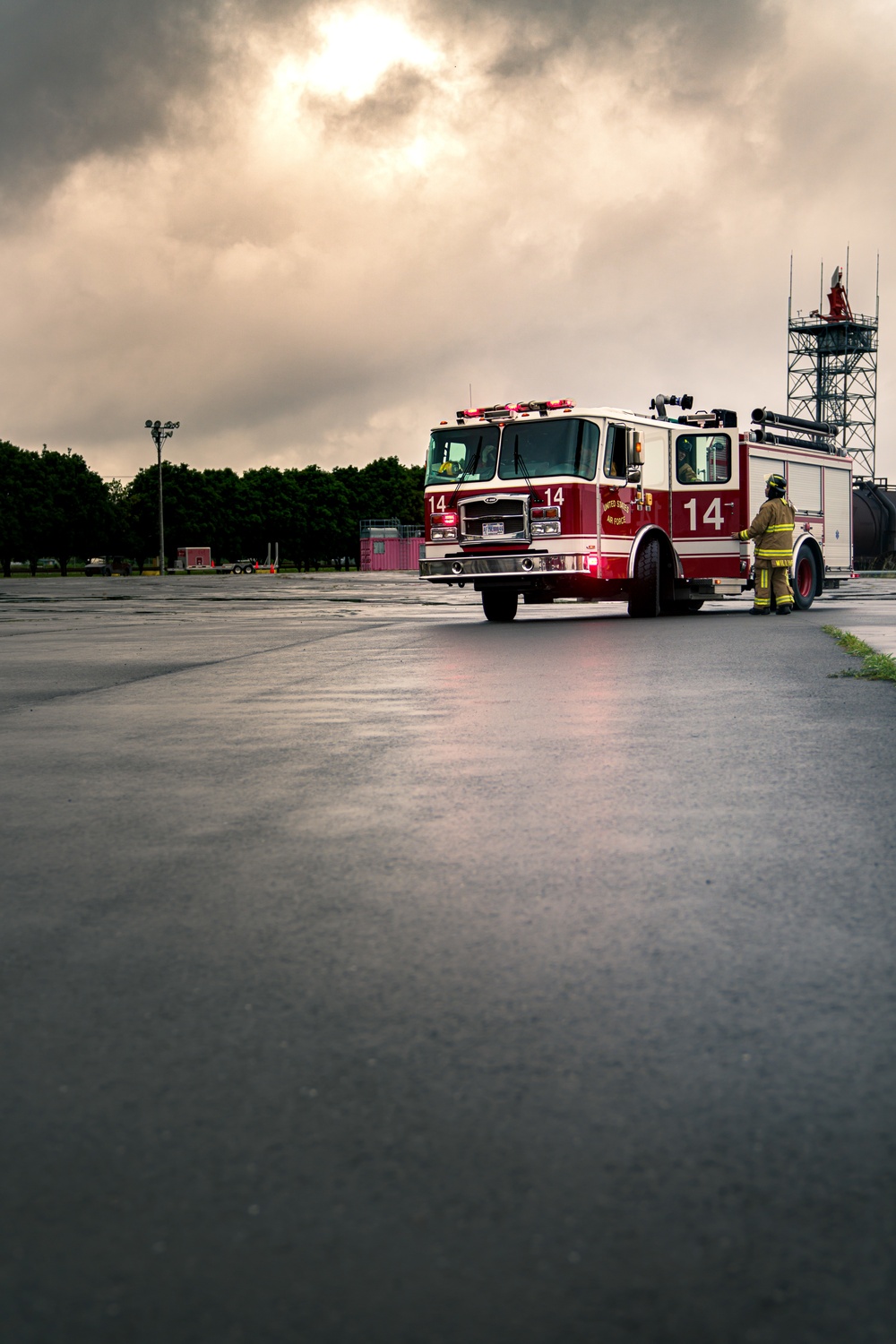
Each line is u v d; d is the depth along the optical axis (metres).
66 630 21.08
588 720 8.66
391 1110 2.70
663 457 21.33
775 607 21.45
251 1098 2.77
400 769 6.93
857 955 3.69
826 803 5.80
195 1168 2.45
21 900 4.43
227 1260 2.12
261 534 132.75
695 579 21.61
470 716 9.04
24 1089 2.85
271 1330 1.93
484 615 25.33
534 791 6.20
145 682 12.00
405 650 15.21
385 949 3.81
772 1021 3.19
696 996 3.36
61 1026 3.23
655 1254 2.13
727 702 9.52
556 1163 2.45
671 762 6.93
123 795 6.34
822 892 4.34
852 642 13.95
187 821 5.70
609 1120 2.63
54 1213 2.29
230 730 8.59
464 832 5.34
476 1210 2.28
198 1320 1.96
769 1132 2.57
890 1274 2.06
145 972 3.64
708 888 4.41
